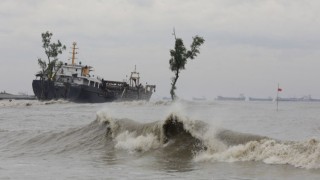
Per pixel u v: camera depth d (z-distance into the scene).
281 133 29.50
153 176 14.27
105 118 25.77
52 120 45.81
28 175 14.92
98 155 19.98
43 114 57.72
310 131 31.42
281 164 14.89
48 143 24.30
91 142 23.23
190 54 95.25
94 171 15.51
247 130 30.67
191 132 19.95
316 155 14.59
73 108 74.81
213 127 20.36
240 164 15.54
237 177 13.42
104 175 14.65
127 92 113.75
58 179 14.12
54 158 19.70
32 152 22.08
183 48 94.56
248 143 17.02
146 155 19.06
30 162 18.36
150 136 20.91
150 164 16.80
